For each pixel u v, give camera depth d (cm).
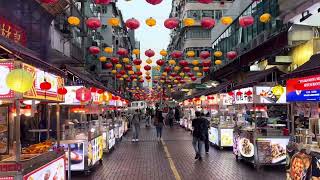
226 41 3516
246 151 1436
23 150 754
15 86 571
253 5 2581
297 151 845
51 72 740
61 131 1311
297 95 939
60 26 2470
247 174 1242
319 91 821
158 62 2819
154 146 2191
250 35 2644
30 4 1777
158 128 2584
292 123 998
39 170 668
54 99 812
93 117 2166
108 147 1862
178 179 1182
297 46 1916
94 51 2361
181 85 4872
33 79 644
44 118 1554
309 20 1644
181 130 3697
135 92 7038
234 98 1702
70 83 1537
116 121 2567
